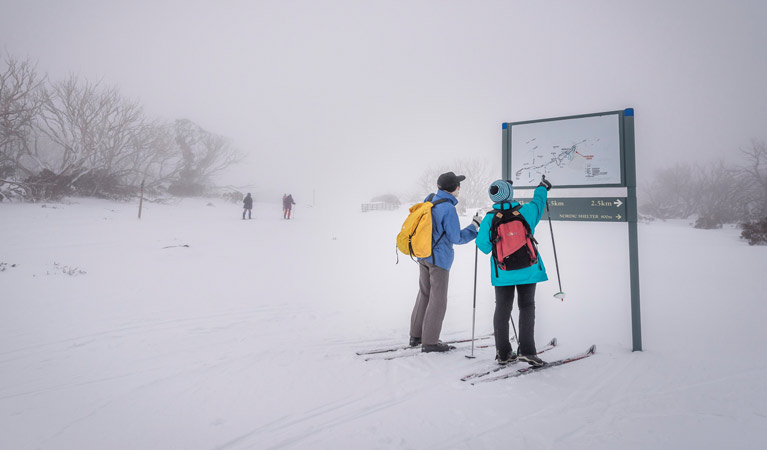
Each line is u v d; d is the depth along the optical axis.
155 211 20.20
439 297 3.38
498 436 1.85
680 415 2.05
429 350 3.38
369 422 2.02
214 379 2.70
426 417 2.08
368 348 3.62
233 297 6.00
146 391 2.48
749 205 32.59
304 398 2.36
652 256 11.25
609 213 3.62
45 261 7.73
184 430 1.95
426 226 3.25
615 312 5.03
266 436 1.88
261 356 3.28
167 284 6.62
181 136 29.89
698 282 7.18
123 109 21.66
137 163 25.94
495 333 3.00
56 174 19.03
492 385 2.56
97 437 1.87
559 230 18.75
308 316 5.07
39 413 2.15
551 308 5.39
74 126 20.31
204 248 10.92
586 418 2.04
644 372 2.77
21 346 3.46
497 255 2.88
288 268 8.99
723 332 3.88
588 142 3.81
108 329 4.07
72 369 2.91
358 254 11.67
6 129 17.38
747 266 9.22
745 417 2.00
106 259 8.41
